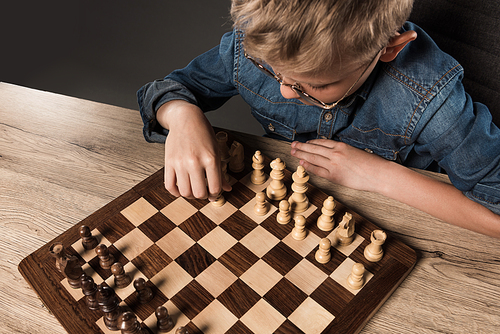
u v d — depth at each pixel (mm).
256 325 972
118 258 1108
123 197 1245
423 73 1305
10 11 3871
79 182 1295
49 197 1255
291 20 863
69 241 1138
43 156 1369
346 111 1475
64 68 3322
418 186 1232
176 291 1038
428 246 1128
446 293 1025
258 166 1275
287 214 1179
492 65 1517
